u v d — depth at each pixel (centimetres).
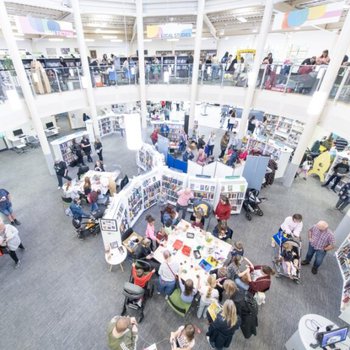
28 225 689
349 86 652
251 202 741
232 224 703
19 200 806
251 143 1071
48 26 811
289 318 453
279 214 755
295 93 862
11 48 734
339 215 758
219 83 1134
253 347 406
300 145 844
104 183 786
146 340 414
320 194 871
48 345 406
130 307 441
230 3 973
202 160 942
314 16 695
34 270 546
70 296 488
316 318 362
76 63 1058
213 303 387
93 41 1922
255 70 950
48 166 962
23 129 1277
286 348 393
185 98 1259
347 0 662
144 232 660
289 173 899
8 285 510
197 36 1070
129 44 2048
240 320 346
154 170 738
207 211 622
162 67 1204
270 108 966
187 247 509
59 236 650
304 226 706
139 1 1030
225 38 1866
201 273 453
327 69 705
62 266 557
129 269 550
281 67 885
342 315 434
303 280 532
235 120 1461
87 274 537
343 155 895
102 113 1650
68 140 1034
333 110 716
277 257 563
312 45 1330
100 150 1027
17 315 452
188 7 1054
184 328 333
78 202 741
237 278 435
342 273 531
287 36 1459
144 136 1380
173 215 596
